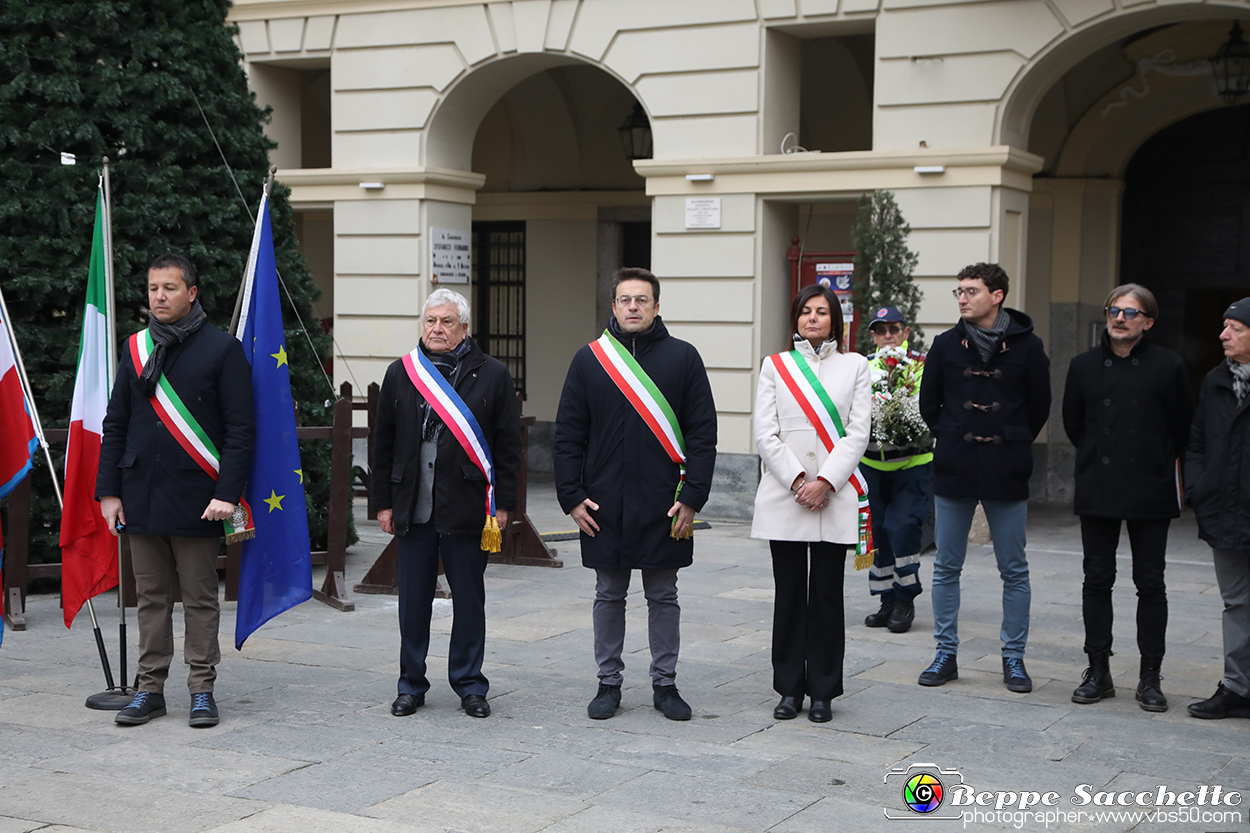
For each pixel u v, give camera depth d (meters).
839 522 5.32
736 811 4.30
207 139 8.64
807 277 11.59
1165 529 5.73
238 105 8.80
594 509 5.37
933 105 10.78
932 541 10.15
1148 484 5.64
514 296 15.97
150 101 8.38
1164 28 12.41
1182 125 13.05
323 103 16.28
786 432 5.41
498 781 4.59
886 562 7.31
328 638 6.91
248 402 5.39
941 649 6.12
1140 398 5.65
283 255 9.01
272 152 13.55
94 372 6.20
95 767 4.71
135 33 8.40
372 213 12.88
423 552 5.49
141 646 5.35
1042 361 5.94
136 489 5.24
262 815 4.22
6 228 8.09
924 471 7.22
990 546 10.43
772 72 11.45
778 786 4.56
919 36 10.79
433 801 4.36
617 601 5.46
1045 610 7.93
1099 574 5.80
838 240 14.22
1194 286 13.12
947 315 10.70
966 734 5.24
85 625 7.17
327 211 14.00
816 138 14.27
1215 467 5.49
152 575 5.31
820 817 4.26
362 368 13.02
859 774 4.71
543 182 15.65
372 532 10.59
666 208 11.74
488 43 12.36
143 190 8.34
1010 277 11.01
